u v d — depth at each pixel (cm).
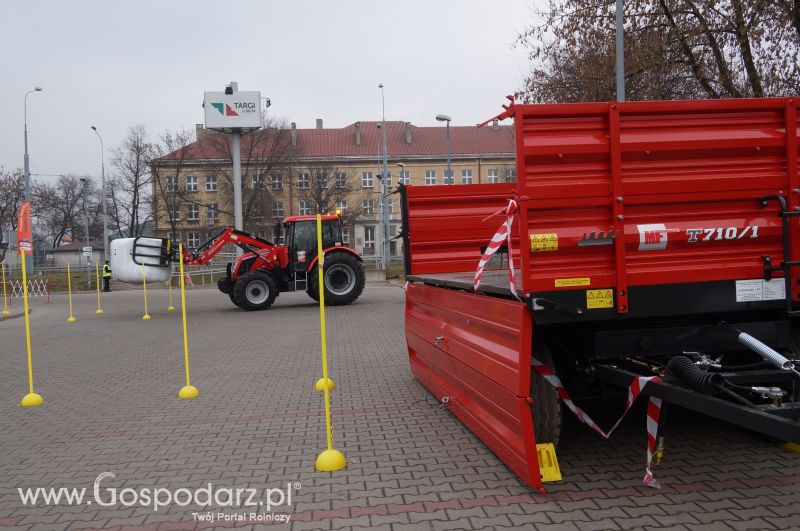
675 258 420
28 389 880
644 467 471
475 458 512
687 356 423
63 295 3725
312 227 2081
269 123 5469
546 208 410
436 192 799
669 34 1377
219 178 5581
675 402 382
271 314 1916
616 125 412
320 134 7338
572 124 414
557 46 1557
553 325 452
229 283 2147
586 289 413
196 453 555
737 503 401
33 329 1784
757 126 427
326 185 5641
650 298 415
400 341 1231
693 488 428
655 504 404
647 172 418
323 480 475
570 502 412
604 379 450
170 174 5675
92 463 537
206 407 731
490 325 486
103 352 1245
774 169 427
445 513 404
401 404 710
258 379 888
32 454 568
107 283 3931
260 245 2130
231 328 1582
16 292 3909
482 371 506
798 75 1295
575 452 509
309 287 2073
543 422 452
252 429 628
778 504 397
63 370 1039
